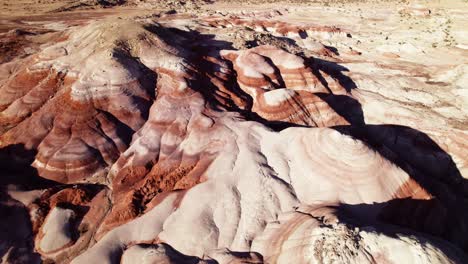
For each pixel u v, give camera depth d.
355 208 21.33
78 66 32.59
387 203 21.91
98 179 26.25
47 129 28.30
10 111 31.05
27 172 26.47
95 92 29.77
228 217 21.47
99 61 32.25
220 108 31.41
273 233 20.06
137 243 21.14
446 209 24.77
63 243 21.62
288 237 18.98
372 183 22.25
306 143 25.06
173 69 32.81
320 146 24.14
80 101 29.09
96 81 30.41
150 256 19.47
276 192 22.59
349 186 22.11
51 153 26.73
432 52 55.03
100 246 20.70
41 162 26.56
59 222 22.33
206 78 34.50
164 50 35.28
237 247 19.95
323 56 52.66
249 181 23.23
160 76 33.16
